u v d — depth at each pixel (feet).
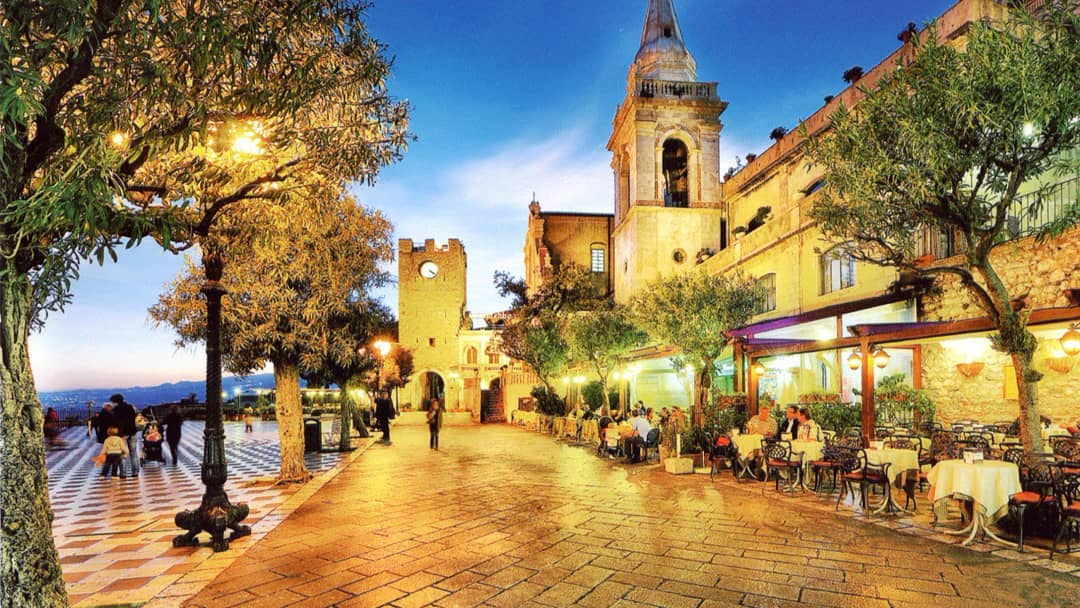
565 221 148.97
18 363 13.57
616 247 121.19
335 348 42.55
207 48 14.23
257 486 41.45
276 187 22.59
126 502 36.70
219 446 25.34
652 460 51.42
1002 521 24.11
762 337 69.82
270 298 38.32
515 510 30.89
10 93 11.16
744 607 16.90
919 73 24.36
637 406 65.26
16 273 13.43
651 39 117.08
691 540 24.17
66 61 13.96
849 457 29.84
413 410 157.99
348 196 39.86
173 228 16.43
